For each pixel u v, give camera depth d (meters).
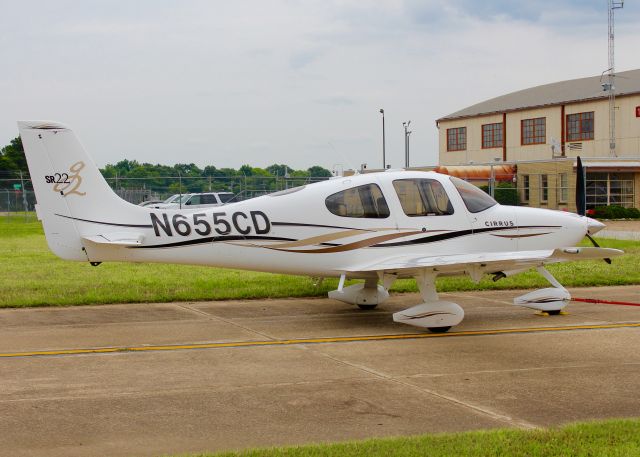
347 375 7.32
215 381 7.07
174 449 5.24
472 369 7.59
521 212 10.99
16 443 5.35
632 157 37.75
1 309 11.18
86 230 9.95
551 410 6.16
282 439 5.45
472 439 5.22
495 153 48.03
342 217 10.20
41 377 7.20
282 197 10.22
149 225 9.97
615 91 41.88
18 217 38.94
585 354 8.31
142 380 7.10
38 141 9.80
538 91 50.06
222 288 13.04
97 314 10.81
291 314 10.95
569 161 36.41
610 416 6.00
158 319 10.44
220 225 10.00
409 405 6.30
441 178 10.72
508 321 10.41
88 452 5.18
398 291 13.12
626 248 20.03
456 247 10.52
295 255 10.17
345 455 4.92
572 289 13.61
